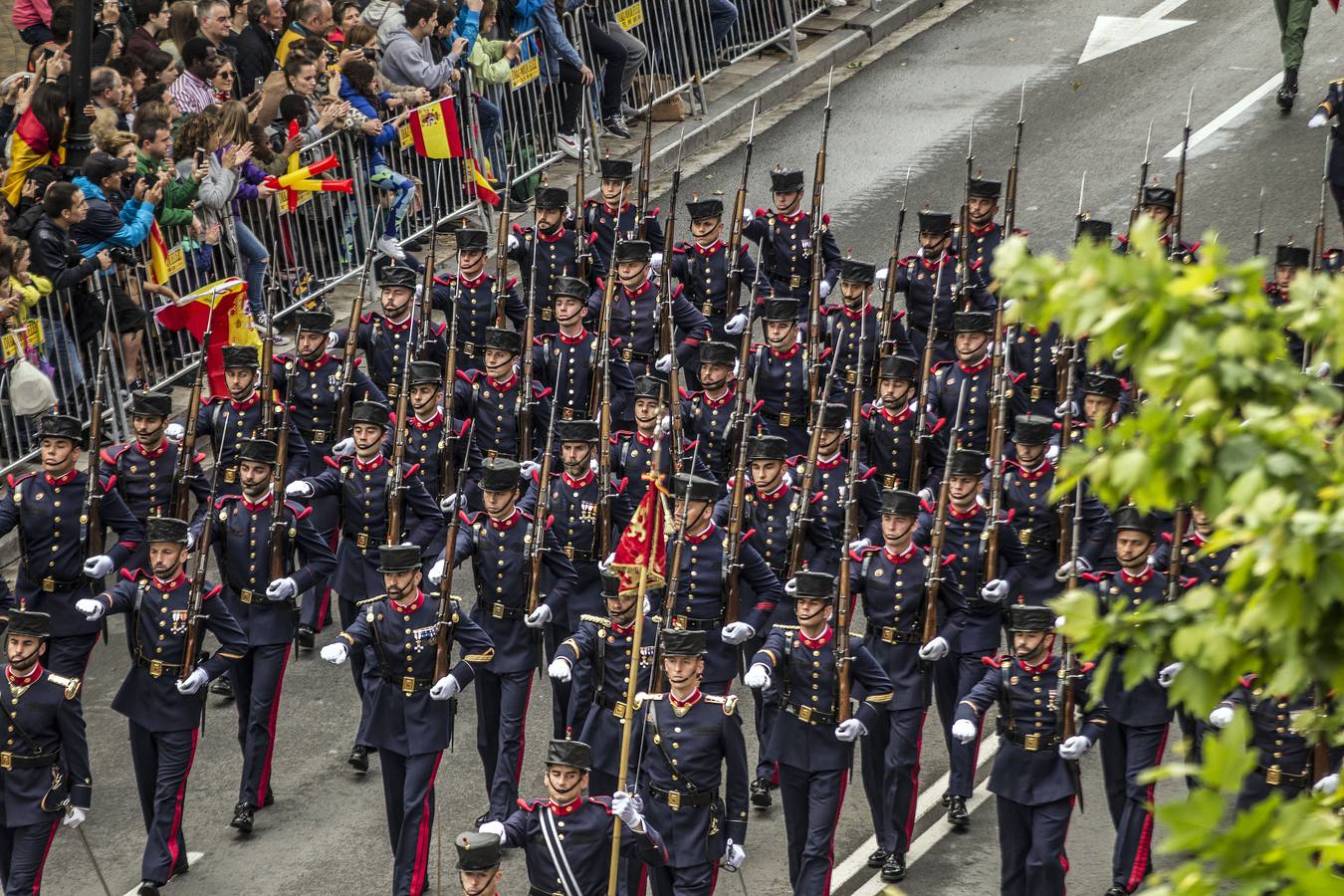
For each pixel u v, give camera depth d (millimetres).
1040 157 89688
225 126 69812
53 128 65000
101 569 52562
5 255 60625
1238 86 95188
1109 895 45750
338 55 78125
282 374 63094
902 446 59875
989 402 61438
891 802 47031
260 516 51781
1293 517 16750
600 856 42031
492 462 51938
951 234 70062
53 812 45438
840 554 54062
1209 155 88188
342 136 77125
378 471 56531
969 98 97500
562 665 47125
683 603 50312
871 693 45906
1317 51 98375
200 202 69625
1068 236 81875
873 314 67250
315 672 58062
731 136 96188
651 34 95750
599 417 59906
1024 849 44781
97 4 73625
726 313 71625
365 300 79750
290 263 76438
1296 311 17969
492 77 83938
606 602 48531
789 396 64188
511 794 49938
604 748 47375
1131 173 87250
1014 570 52188
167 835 47094
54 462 53375
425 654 47094
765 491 54312
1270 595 17250
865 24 106250
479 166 84875
